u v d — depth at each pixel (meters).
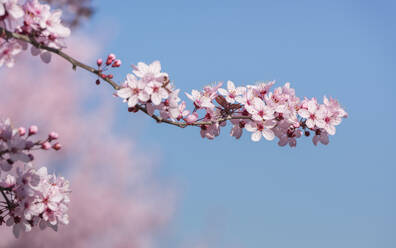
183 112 3.73
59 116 18.52
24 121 18.08
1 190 3.19
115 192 19.14
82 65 3.25
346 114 3.91
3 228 16.17
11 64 3.24
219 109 3.88
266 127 3.86
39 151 17.80
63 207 3.39
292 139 3.99
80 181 18.72
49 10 3.22
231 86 3.88
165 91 3.30
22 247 16.67
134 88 3.30
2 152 2.94
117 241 19.16
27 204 3.23
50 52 3.28
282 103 3.88
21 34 3.16
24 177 3.20
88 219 18.34
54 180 3.47
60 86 18.53
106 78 3.28
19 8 3.09
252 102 3.83
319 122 3.88
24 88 17.97
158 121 3.47
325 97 3.96
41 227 3.39
